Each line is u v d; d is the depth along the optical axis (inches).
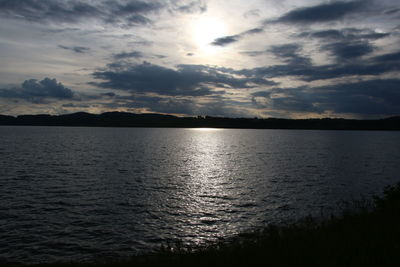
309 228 564.4
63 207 1043.3
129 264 478.3
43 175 1675.7
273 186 1457.9
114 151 3358.8
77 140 5442.9
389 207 589.3
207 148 4180.6
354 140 6663.4
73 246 714.8
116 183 1501.0
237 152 3513.8
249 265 325.1
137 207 1062.4
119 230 827.4
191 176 1754.4
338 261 293.1
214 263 353.4
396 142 5816.9
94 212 994.1
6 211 978.1
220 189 1387.8
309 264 302.7
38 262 626.8
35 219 907.4
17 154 2778.1
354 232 416.2
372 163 2377.0
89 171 1863.9
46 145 4045.3
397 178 1683.1
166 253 507.5
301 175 1793.8
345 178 1679.4
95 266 513.3
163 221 909.2
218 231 820.0
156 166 2183.8
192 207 1067.9
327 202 1127.6
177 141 6092.5
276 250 368.2
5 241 738.2
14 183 1432.1
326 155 3085.6
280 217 941.2
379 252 303.7
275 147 4370.1
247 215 970.7
